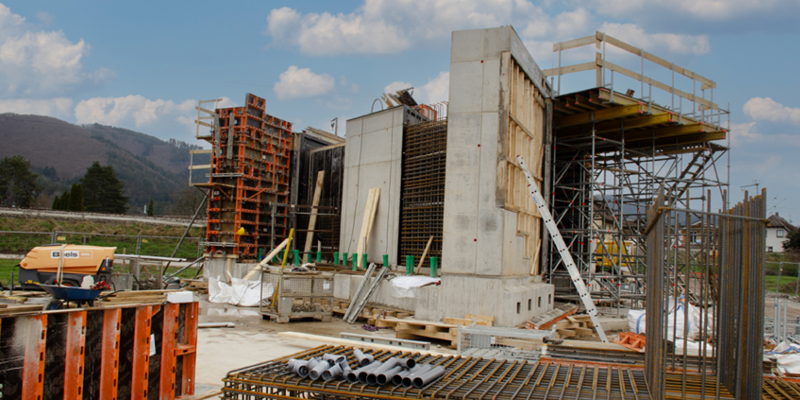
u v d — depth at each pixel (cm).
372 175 2278
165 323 797
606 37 1933
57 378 627
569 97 2023
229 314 1895
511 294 1527
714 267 689
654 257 629
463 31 1650
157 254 4791
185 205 8669
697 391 631
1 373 569
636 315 1331
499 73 1596
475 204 1580
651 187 2272
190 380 848
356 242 2309
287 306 1734
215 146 2734
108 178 10175
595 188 2161
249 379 655
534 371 743
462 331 1230
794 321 1820
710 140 2392
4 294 1141
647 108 2034
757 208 507
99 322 687
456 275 1572
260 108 2778
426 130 2034
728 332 606
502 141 1578
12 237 4488
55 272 1336
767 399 659
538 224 2030
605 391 655
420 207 2022
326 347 835
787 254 4828
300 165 3005
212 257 2695
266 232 2830
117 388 707
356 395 616
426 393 616
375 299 1859
